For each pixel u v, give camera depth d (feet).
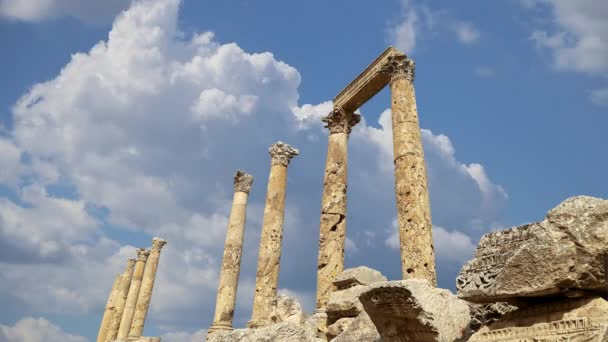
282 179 82.28
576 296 20.51
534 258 21.21
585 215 20.39
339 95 76.48
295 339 37.11
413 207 52.19
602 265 19.58
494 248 29.30
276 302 62.18
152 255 134.31
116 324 140.77
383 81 67.51
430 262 49.88
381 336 25.82
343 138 74.08
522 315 22.50
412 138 56.59
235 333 38.68
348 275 45.78
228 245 86.12
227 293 81.56
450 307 24.36
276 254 75.66
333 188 69.36
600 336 17.88
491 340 22.45
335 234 65.62
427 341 23.73
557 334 20.03
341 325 42.22
